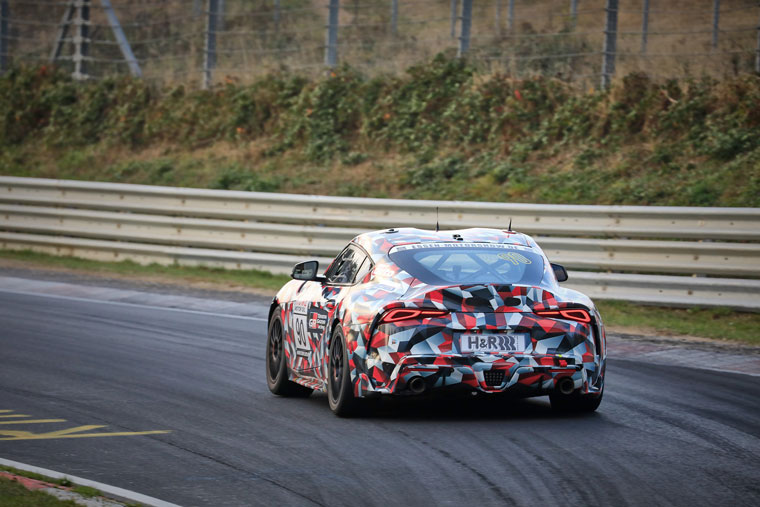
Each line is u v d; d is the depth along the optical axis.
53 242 40.47
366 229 34.88
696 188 36.69
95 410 16.41
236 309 29.62
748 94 40.84
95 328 25.88
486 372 14.23
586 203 38.19
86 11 58.91
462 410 16.23
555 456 12.80
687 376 20.00
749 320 28.48
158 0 72.31
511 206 32.41
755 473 11.91
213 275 36.03
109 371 20.25
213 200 37.50
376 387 14.55
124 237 39.00
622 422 15.18
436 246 15.84
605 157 40.84
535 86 45.00
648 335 26.05
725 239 29.48
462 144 44.69
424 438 13.99
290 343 17.95
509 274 15.20
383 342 14.47
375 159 45.88
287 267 35.53
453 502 10.70
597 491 11.07
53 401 17.16
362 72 50.62
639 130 41.88
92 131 54.41
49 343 23.55
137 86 55.62
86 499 10.64
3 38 59.59
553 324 14.57
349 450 13.32
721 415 15.91
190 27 66.81
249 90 52.19
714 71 43.50
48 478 11.50
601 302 30.36
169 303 30.58
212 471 12.23
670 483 11.40
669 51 49.81
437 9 66.44
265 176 46.31
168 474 12.09
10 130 55.81
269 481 11.70
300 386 18.16
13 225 41.59
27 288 33.12
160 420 15.61
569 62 47.12
